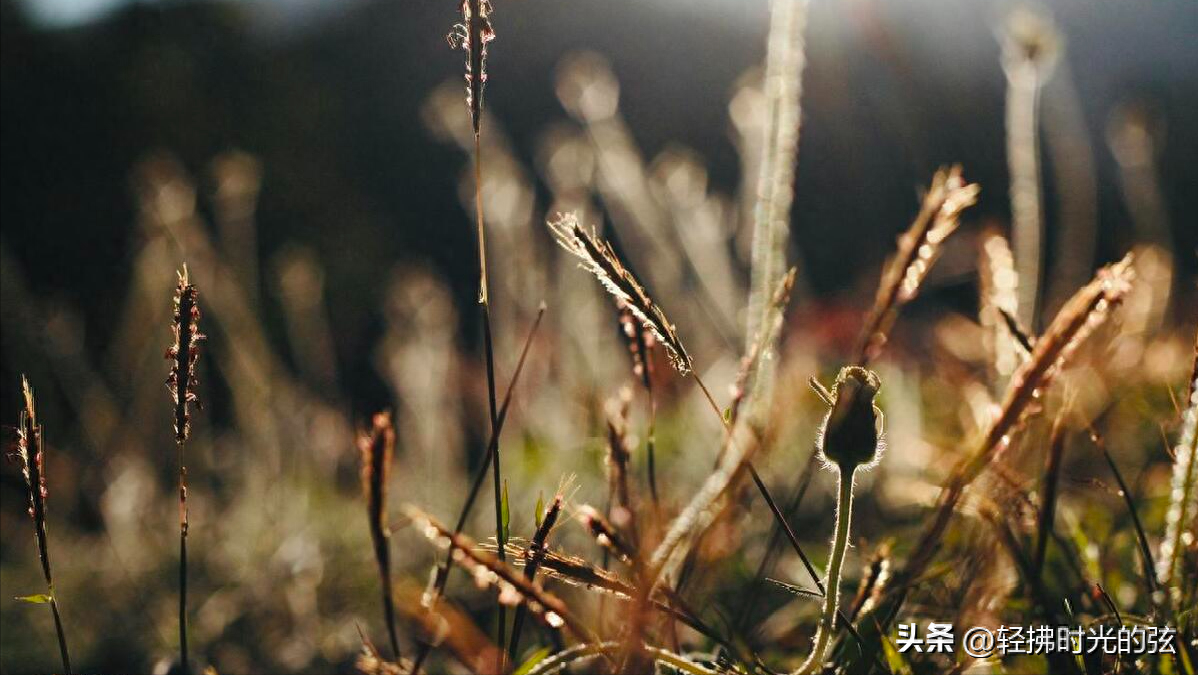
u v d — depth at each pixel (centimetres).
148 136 344
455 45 42
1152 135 84
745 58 226
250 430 112
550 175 97
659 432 94
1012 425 41
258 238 349
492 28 42
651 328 41
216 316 105
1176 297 87
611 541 41
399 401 119
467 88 42
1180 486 42
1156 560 46
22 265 288
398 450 118
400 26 437
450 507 103
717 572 51
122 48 371
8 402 111
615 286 41
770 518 63
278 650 71
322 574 84
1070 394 44
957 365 81
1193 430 41
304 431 120
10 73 329
